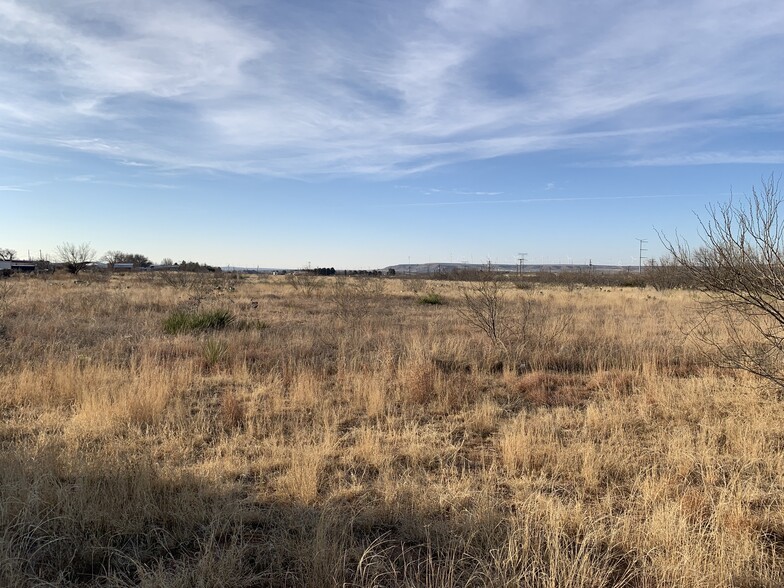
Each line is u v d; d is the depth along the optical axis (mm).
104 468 3717
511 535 2979
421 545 3098
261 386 7020
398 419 5758
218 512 3256
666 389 6680
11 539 2777
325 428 5297
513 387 7215
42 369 7047
